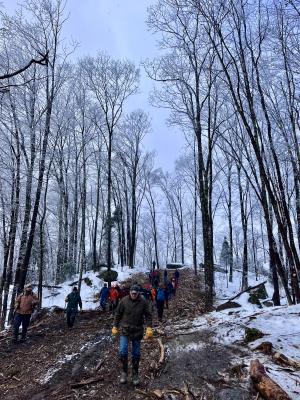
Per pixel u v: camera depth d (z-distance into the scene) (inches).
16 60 653.3
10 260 672.4
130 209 1834.4
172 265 1734.7
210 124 665.6
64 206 1262.3
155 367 273.0
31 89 641.0
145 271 1333.7
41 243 696.4
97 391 247.8
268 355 267.0
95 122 1031.6
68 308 530.3
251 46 484.1
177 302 789.9
